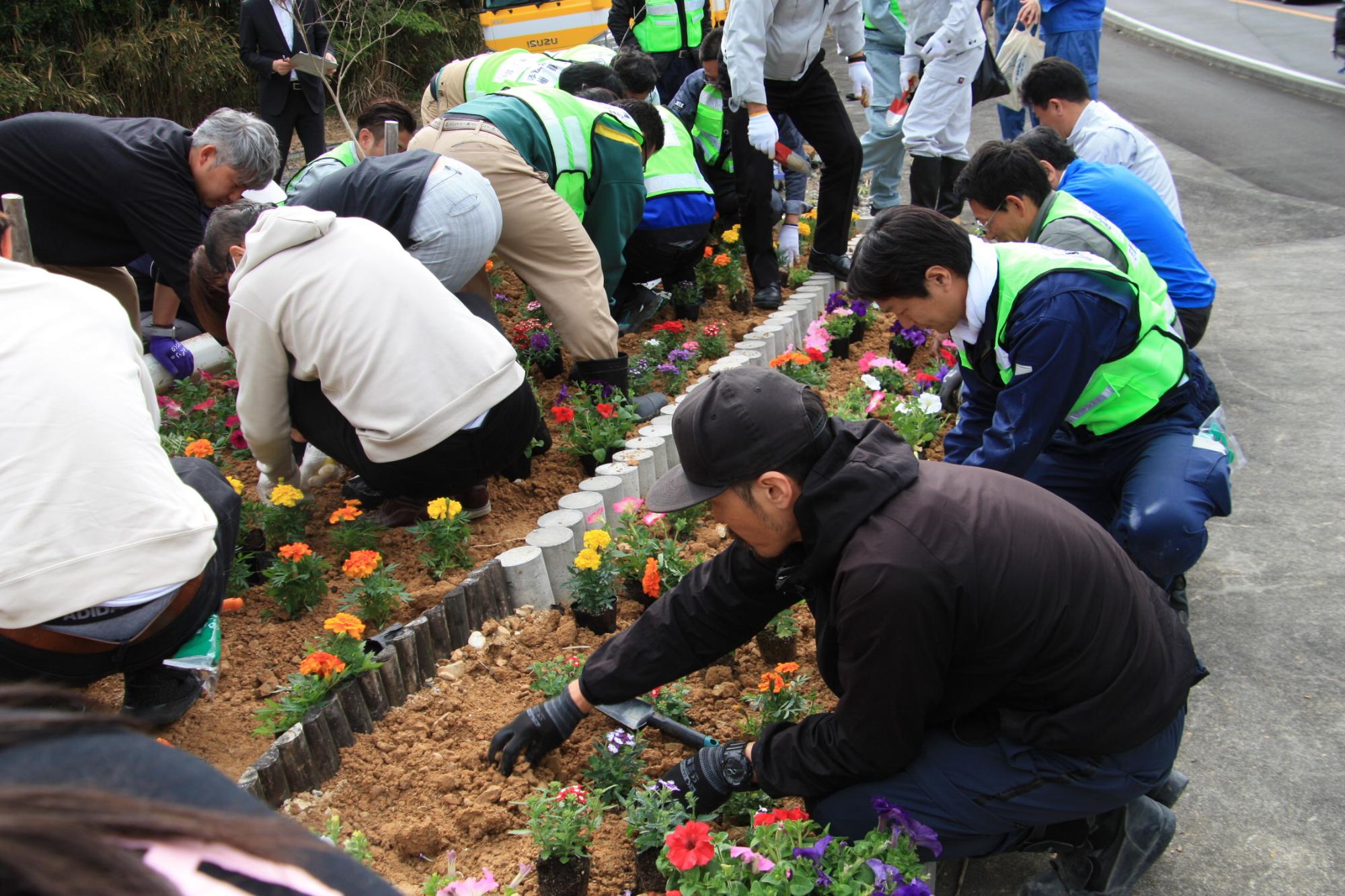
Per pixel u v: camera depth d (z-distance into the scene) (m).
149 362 4.79
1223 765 3.01
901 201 8.72
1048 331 2.91
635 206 4.73
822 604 2.24
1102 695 2.14
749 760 2.41
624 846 2.54
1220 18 20.09
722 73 6.02
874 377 4.74
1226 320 6.42
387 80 13.24
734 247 6.74
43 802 0.65
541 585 3.40
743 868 2.11
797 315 5.97
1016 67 8.00
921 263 2.90
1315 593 3.77
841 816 2.37
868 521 2.07
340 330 3.10
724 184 6.73
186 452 3.64
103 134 3.80
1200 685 3.35
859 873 2.13
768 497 2.12
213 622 2.77
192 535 2.43
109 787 0.80
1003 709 2.25
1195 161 10.55
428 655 3.04
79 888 0.59
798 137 7.25
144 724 0.86
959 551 2.03
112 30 10.51
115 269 4.51
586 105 4.62
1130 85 14.97
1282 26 18.77
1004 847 2.40
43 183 3.90
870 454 2.11
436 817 2.57
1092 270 2.96
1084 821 2.42
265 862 0.74
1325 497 4.40
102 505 2.30
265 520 3.45
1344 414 5.11
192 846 0.70
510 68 5.76
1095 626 2.12
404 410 3.13
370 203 3.68
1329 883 2.60
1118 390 3.27
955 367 5.12
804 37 5.77
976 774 2.26
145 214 3.82
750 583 2.44
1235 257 7.66
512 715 2.93
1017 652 2.11
